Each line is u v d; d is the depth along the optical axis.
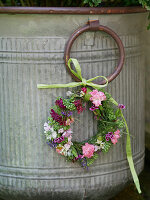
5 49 0.74
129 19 0.77
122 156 0.81
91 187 0.79
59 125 0.73
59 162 0.76
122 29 0.77
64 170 0.77
